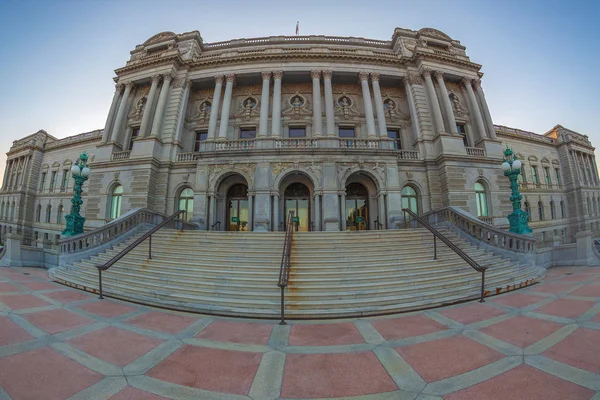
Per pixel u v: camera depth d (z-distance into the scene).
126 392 3.18
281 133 21.77
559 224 34.66
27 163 38.06
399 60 22.38
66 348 4.29
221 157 17.94
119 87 23.27
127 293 7.63
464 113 22.39
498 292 7.79
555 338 4.48
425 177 19.86
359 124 22.03
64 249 11.49
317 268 8.66
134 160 19.44
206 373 3.65
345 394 3.19
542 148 36.47
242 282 7.84
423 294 7.16
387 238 11.91
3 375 3.42
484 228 11.84
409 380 3.44
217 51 24.27
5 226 37.47
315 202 17.06
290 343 4.71
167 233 12.73
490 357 3.96
